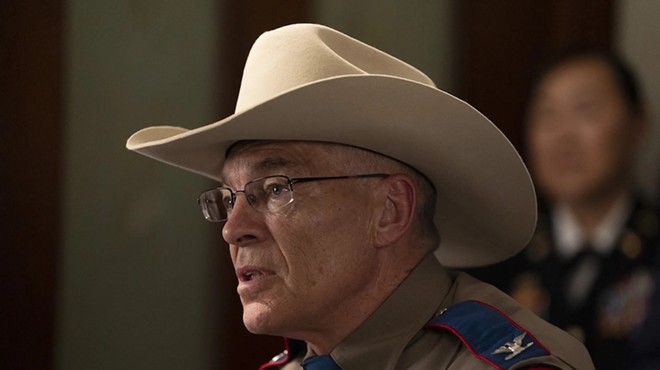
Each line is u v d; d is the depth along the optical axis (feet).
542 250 16.31
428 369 10.01
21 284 20.65
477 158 10.54
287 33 10.39
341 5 20.38
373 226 10.33
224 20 20.48
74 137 20.71
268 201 10.18
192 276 20.72
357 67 10.62
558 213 16.46
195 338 20.71
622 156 16.40
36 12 20.57
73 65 20.67
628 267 15.78
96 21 20.70
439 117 9.93
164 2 20.65
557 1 19.86
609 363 15.38
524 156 17.12
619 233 16.01
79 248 20.74
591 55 16.71
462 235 12.13
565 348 10.02
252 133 10.13
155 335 20.71
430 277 10.64
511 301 10.84
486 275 16.49
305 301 10.07
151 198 20.75
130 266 20.74
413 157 10.50
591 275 15.89
